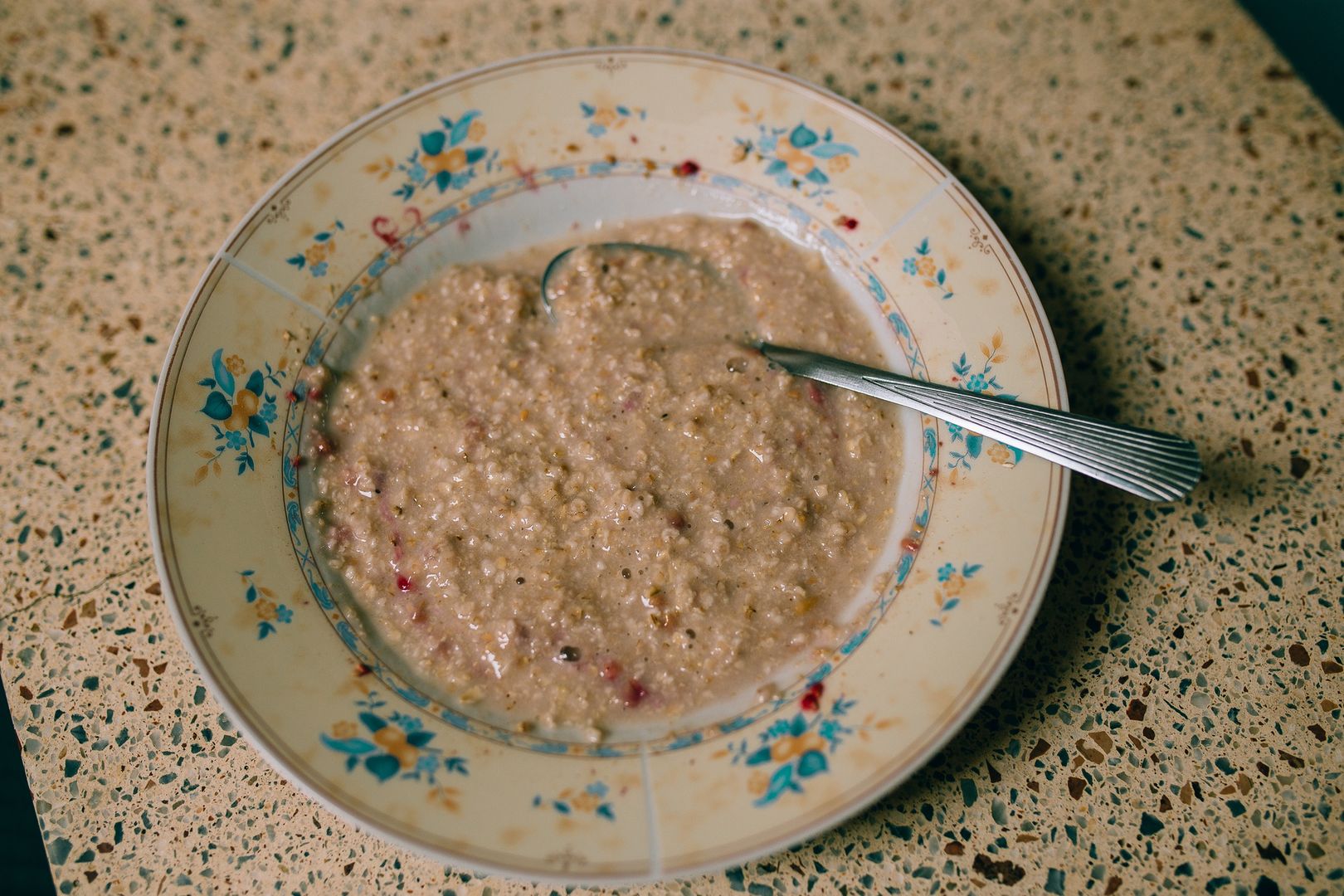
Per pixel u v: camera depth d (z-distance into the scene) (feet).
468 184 1.21
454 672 1.05
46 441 1.21
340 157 1.18
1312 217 1.26
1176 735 1.04
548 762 0.98
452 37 1.40
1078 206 1.28
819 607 1.07
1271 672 1.06
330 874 1.01
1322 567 1.10
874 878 1.00
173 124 1.37
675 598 1.07
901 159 1.17
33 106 1.38
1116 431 1.03
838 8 1.41
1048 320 1.08
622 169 1.23
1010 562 1.00
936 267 1.14
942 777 1.03
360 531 1.10
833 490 1.11
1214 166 1.30
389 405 1.16
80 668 1.10
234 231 1.13
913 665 0.99
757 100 1.21
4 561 1.15
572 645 1.05
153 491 1.04
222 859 1.02
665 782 0.97
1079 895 0.98
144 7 1.43
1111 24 1.38
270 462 1.10
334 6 1.43
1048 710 1.05
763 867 1.01
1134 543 1.11
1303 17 1.30
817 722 0.98
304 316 1.15
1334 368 1.19
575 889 1.00
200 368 1.09
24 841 1.18
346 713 0.99
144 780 1.05
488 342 1.19
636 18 1.40
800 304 1.19
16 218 1.32
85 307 1.27
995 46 1.38
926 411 1.08
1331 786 1.02
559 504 1.11
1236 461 1.15
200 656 0.98
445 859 0.92
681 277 1.21
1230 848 1.00
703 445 1.12
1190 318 1.22
